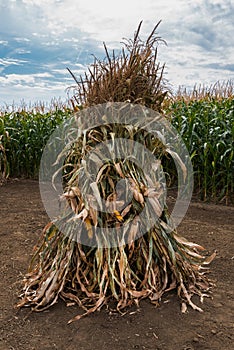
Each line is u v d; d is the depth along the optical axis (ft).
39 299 8.13
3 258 11.01
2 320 7.54
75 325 7.25
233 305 8.04
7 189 21.85
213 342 6.70
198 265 9.52
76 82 8.12
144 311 7.65
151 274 8.12
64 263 8.12
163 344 6.64
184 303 7.89
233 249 11.78
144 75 8.02
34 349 6.61
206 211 16.60
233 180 18.88
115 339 6.81
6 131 25.21
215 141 18.76
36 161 25.39
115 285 8.16
